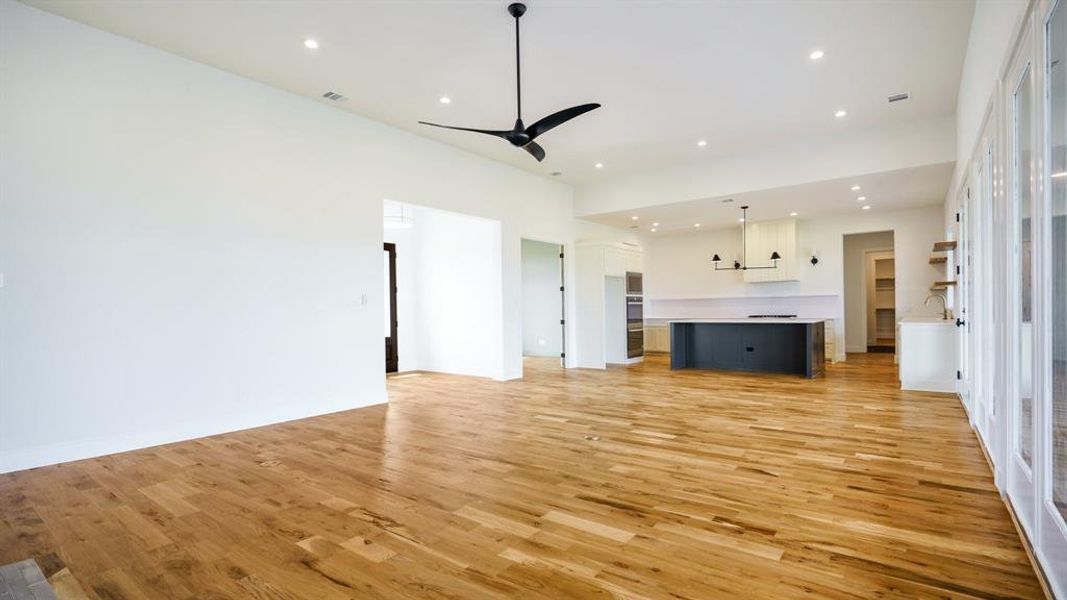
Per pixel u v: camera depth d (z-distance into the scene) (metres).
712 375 7.61
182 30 3.91
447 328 8.37
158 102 4.18
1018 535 2.35
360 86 4.90
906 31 3.95
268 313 4.82
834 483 3.04
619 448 3.83
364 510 2.72
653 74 4.67
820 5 3.61
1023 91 2.46
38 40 3.62
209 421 4.39
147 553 2.27
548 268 10.79
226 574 2.09
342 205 5.44
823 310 9.48
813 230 9.49
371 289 5.69
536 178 8.12
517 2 3.55
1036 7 2.01
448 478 3.21
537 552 2.24
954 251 6.45
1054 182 1.94
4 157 3.47
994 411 3.22
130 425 3.97
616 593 1.91
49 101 3.66
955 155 5.63
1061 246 1.90
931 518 2.54
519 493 2.94
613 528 2.47
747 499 2.81
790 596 1.88
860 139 6.16
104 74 3.91
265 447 3.98
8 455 3.43
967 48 4.19
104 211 3.89
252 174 4.75
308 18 3.75
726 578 2.01
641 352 9.73
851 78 4.76
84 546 2.34
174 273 4.24
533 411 5.23
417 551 2.26
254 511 2.71
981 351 3.92
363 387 5.57
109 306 3.90
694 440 4.02
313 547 2.30
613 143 6.58
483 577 2.04
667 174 7.74
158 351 4.14
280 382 4.89
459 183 6.76
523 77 4.73
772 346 7.79
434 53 4.27
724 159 7.20
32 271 3.57
